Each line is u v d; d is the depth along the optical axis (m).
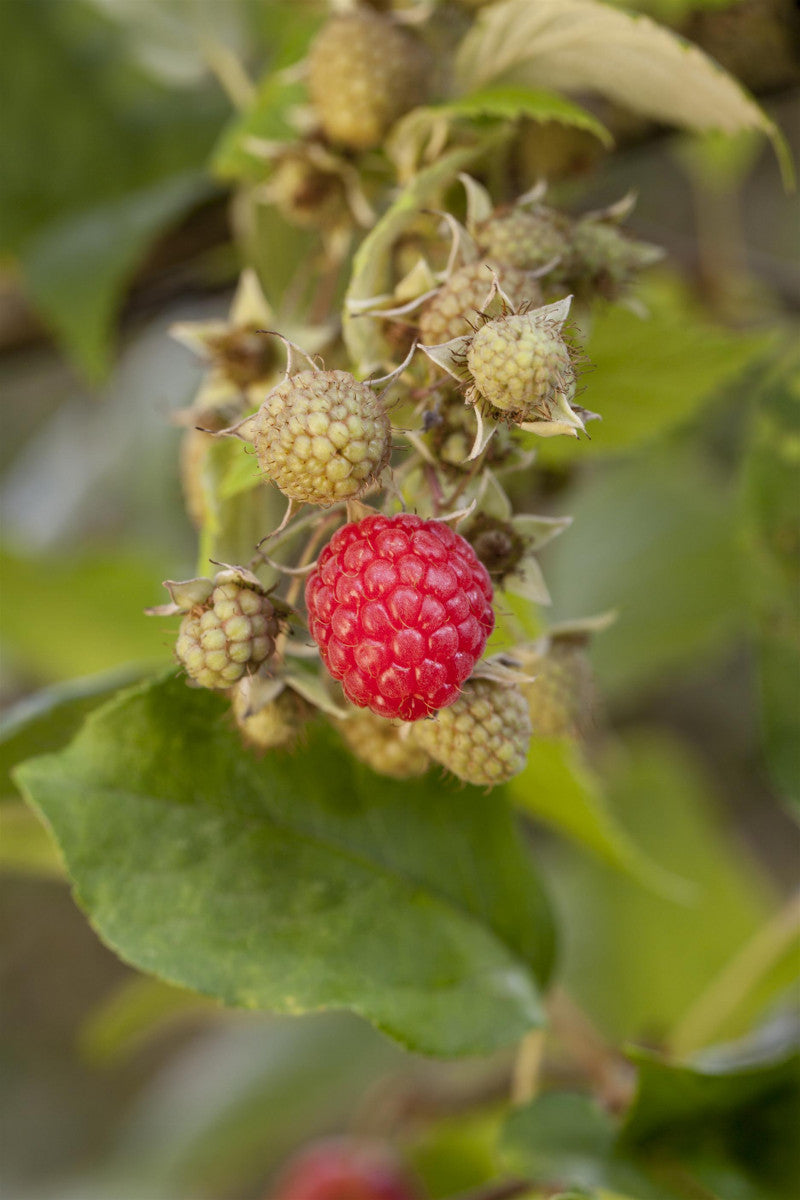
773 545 0.47
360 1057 0.71
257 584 0.39
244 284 0.43
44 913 1.16
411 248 0.41
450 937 0.43
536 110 0.43
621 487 0.71
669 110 0.45
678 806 0.72
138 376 0.80
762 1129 0.44
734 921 0.69
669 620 0.70
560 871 0.72
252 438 0.38
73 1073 1.13
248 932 0.42
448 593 0.38
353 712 0.41
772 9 0.49
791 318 0.62
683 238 0.68
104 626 0.60
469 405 0.40
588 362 0.40
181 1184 0.73
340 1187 0.59
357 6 0.45
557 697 0.42
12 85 0.58
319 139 0.44
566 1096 0.45
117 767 0.42
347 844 0.43
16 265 0.58
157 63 0.60
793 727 0.47
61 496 0.82
